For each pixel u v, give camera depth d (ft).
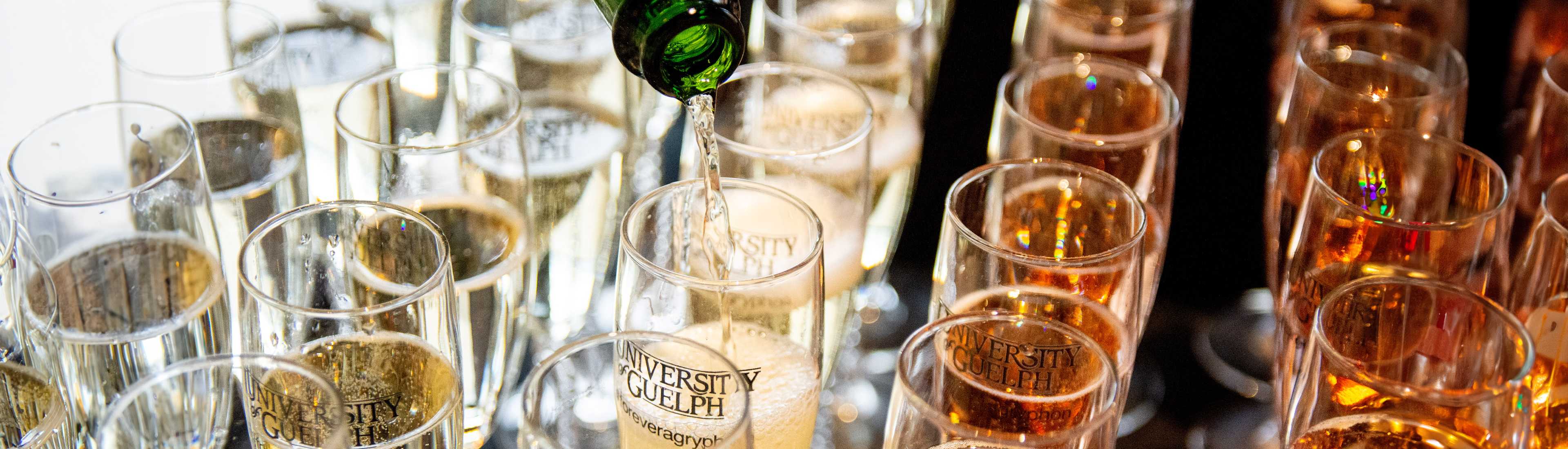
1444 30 2.52
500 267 2.08
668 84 1.94
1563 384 1.94
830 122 2.19
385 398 1.82
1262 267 2.69
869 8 2.52
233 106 2.12
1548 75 2.28
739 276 1.99
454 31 2.38
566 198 2.33
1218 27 2.94
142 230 1.93
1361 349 1.85
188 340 1.98
